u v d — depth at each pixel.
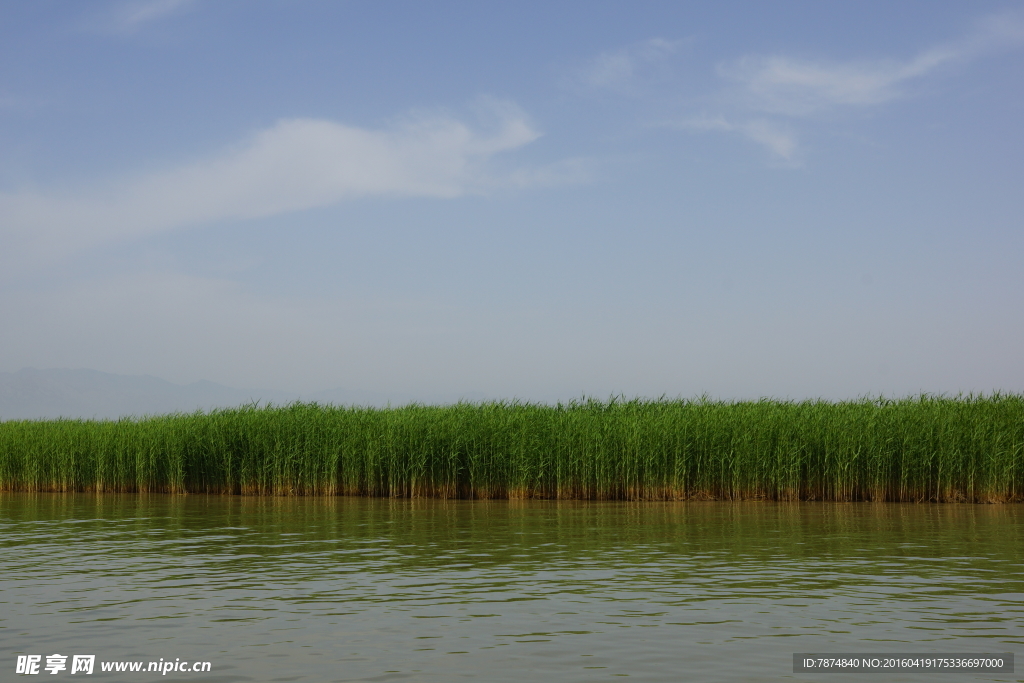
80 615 11.06
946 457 24.19
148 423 31.45
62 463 30.62
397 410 29.23
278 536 18.42
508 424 26.69
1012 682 8.23
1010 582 12.90
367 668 8.72
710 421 26.03
